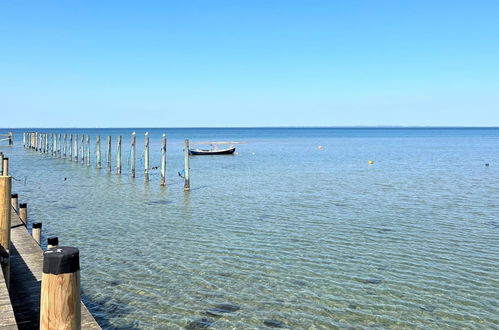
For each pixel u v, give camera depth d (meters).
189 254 14.32
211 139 141.25
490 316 9.93
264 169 42.81
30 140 78.88
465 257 14.16
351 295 11.06
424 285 11.75
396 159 55.59
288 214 20.83
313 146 92.75
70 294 3.14
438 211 21.61
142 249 14.90
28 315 6.98
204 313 9.95
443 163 49.41
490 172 39.66
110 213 21.14
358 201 24.39
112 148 82.31
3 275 7.33
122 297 10.77
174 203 23.91
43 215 20.55
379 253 14.55
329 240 16.14
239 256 14.15
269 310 10.16
